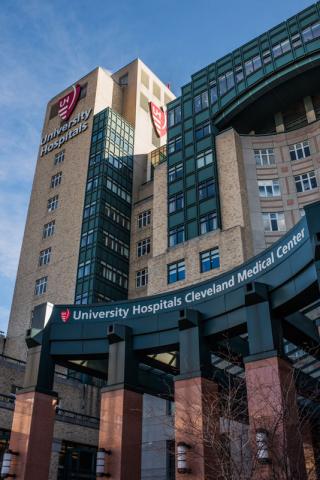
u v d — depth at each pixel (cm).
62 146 6581
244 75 4919
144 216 5825
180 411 2039
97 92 6669
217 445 1634
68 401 3941
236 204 4219
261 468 1530
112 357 2422
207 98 5122
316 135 4450
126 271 5519
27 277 5781
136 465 2166
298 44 4669
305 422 1933
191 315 2270
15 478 2231
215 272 3978
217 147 4700
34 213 6294
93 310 2642
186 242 4334
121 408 2239
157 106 7269
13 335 5394
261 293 2059
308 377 2323
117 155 6119
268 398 1788
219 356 2402
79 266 5297
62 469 3453
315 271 1875
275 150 4594
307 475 1603
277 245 2130
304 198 4231
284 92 4781
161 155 6444
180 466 1886
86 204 5709
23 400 2434
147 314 2497
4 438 3200
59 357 2602
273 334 1994
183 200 4622
